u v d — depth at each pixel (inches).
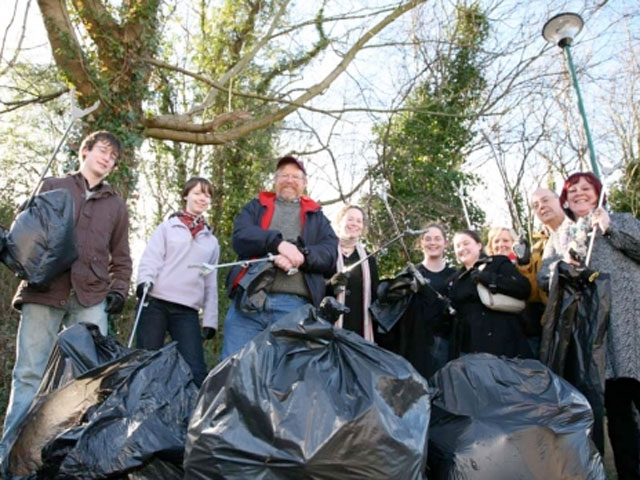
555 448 102.0
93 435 101.9
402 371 95.3
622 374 131.6
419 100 478.6
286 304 137.6
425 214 439.2
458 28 480.7
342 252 174.7
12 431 131.6
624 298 136.2
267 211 146.5
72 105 149.2
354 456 84.3
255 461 84.2
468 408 109.0
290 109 393.4
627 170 484.4
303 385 88.2
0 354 297.1
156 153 457.7
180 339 165.0
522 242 169.8
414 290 163.2
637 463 136.9
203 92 462.0
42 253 130.8
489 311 154.9
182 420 109.2
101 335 128.8
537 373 113.3
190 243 168.4
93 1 318.3
